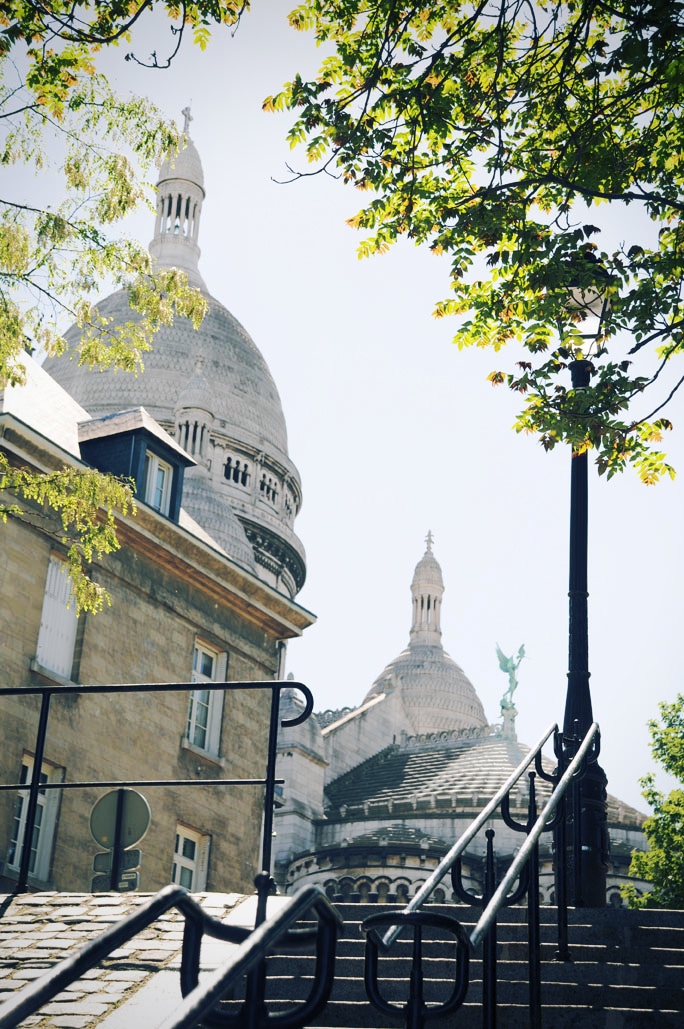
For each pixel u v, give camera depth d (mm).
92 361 16531
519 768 9531
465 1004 8297
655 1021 8094
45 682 24188
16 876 22703
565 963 9039
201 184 99062
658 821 37781
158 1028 6801
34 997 3961
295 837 61844
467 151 12750
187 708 27906
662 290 12719
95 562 25969
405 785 66562
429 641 114375
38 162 15875
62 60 13750
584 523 13695
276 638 31094
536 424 13359
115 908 9352
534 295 13312
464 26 11805
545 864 55281
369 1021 8195
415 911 5840
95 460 28141
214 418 83625
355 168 12766
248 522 83000
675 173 12516
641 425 13266
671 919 10305
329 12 12336
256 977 4520
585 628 13336
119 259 16172
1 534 23797
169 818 26625
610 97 12703
